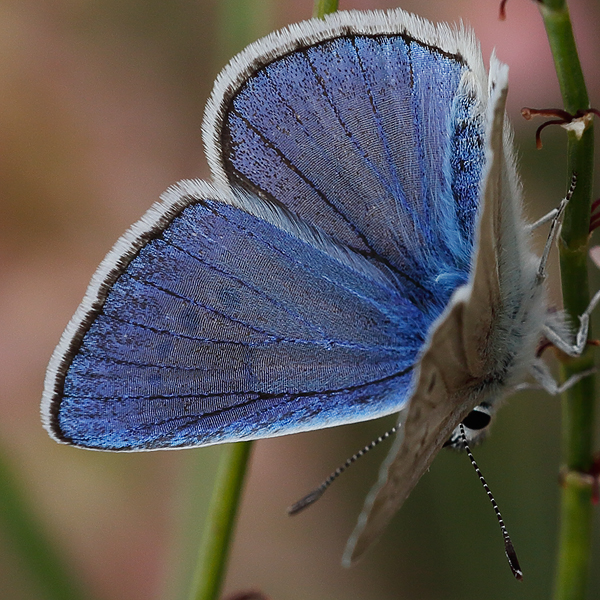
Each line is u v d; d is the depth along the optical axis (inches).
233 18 6.8
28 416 7.2
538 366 6.7
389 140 6.7
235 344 6.7
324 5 6.7
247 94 6.7
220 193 6.7
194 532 6.7
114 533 7.2
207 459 6.7
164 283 6.7
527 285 6.6
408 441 6.4
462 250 6.7
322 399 6.7
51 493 7.2
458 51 6.6
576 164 6.5
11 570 6.8
